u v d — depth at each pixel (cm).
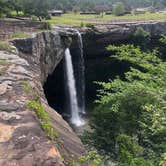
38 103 941
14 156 656
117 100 1370
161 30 4988
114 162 1834
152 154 1116
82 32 4338
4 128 751
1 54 1608
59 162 648
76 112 4388
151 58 1388
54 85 4425
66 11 8250
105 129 2150
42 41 2591
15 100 909
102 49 4722
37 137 719
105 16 6931
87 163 805
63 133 904
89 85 4978
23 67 1366
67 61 4128
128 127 1786
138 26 4819
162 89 1141
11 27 2783
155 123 962
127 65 4831
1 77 1128
